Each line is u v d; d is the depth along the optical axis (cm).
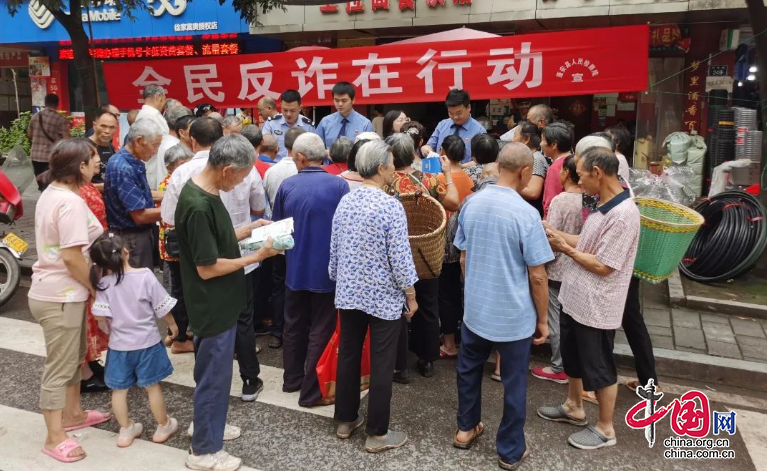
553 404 380
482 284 304
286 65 659
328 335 370
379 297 310
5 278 638
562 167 376
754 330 477
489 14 859
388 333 315
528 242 293
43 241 308
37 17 1138
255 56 669
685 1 770
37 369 421
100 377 399
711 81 870
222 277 291
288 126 588
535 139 461
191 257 287
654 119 912
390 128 546
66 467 307
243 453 323
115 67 719
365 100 638
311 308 389
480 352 319
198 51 1091
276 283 461
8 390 391
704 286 566
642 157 924
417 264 362
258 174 412
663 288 573
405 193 379
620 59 541
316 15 943
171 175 406
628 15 813
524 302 301
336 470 308
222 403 303
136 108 727
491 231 300
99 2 802
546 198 421
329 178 365
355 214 310
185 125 465
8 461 312
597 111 989
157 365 327
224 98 695
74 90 1239
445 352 451
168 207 383
